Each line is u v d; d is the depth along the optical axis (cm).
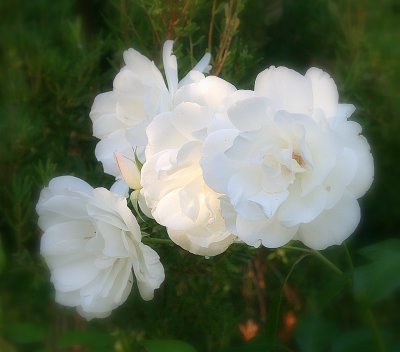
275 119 34
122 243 39
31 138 64
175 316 60
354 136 36
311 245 36
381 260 37
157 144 37
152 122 37
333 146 35
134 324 61
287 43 76
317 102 36
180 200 36
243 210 34
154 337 60
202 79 40
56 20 72
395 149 75
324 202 35
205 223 36
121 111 43
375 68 72
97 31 74
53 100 66
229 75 58
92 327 59
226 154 34
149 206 37
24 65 68
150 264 39
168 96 40
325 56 75
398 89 75
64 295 41
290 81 36
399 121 74
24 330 42
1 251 47
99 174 61
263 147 35
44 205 40
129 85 43
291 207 35
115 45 67
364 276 37
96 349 40
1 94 70
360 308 40
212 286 59
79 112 66
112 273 40
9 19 73
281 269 67
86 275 41
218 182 35
